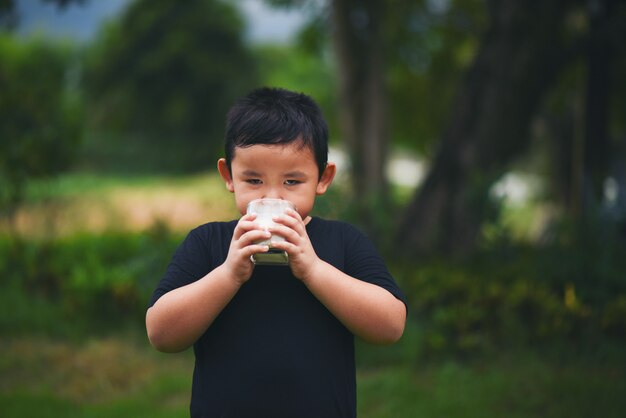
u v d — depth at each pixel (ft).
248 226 4.85
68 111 26.71
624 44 26.58
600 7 27.86
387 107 31.07
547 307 18.75
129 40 122.52
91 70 121.80
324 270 5.05
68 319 21.43
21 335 20.83
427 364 17.89
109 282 22.02
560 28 27.40
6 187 24.84
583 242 21.53
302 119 5.24
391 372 16.96
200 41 125.08
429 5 39.06
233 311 5.28
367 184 30.53
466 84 27.53
